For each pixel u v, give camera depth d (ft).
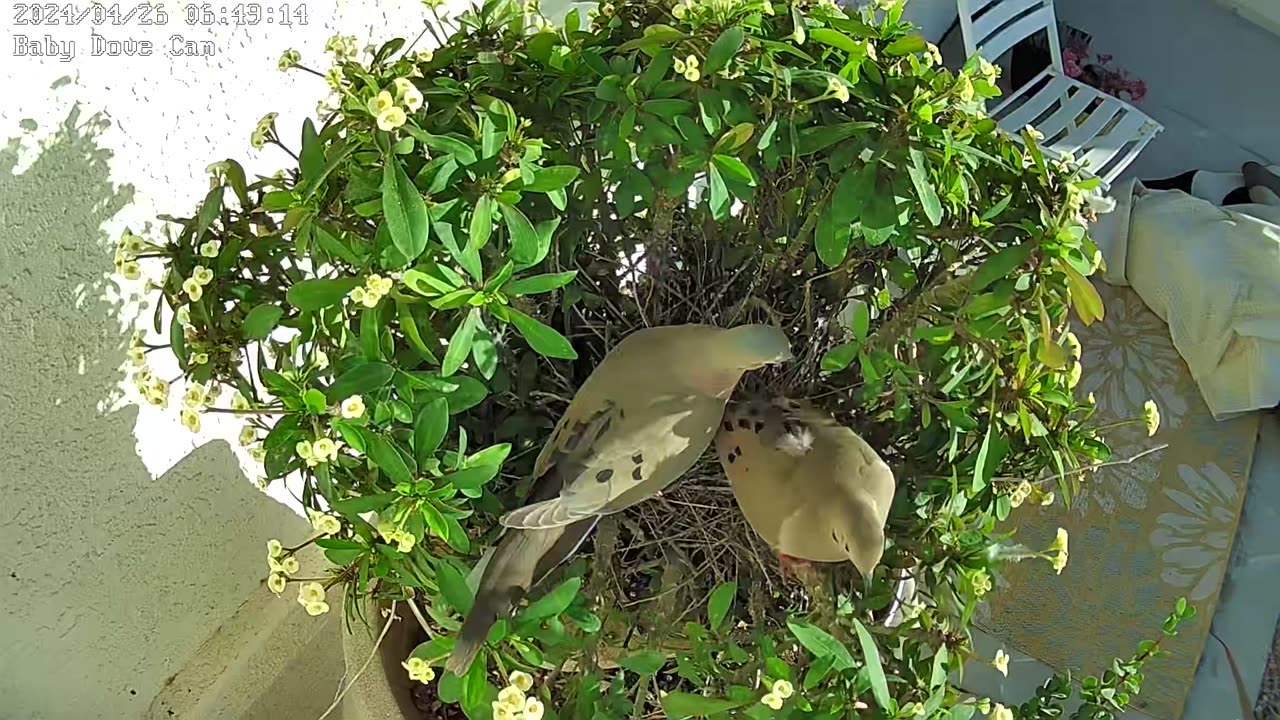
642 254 2.22
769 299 2.23
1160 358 4.80
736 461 1.88
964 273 1.98
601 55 1.88
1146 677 4.01
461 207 1.60
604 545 2.00
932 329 1.84
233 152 2.40
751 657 1.78
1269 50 6.04
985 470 1.88
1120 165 4.92
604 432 1.75
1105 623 4.13
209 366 1.75
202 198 2.35
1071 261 1.77
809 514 1.78
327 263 1.77
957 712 1.73
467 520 1.94
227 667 2.88
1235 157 5.72
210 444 2.59
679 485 2.10
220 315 1.78
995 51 5.05
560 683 1.96
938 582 1.96
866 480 1.77
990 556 2.00
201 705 2.81
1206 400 4.65
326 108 1.92
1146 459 4.53
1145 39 6.12
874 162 1.71
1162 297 4.79
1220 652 4.08
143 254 1.77
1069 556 4.28
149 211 2.21
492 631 1.62
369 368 1.58
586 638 1.82
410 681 2.41
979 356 1.95
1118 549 4.30
